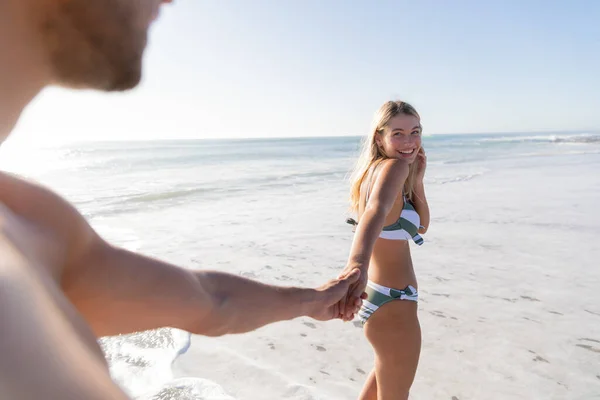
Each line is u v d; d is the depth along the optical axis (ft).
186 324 3.95
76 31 1.88
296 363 11.38
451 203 34.73
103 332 3.30
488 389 10.25
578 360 11.37
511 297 15.49
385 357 8.86
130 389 9.62
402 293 8.79
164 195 38.09
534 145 144.15
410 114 9.25
